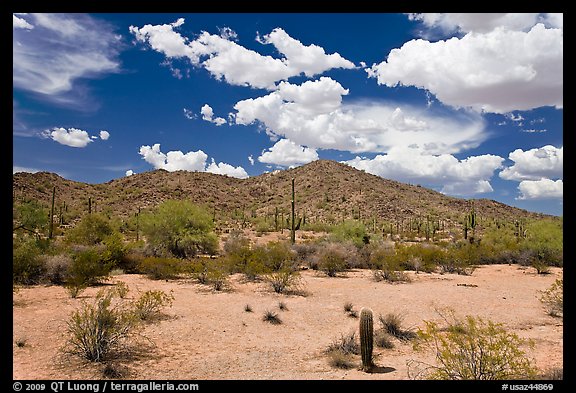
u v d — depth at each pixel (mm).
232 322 13438
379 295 18078
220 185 150000
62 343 10344
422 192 163375
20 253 18531
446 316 14508
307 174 162625
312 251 30688
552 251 30219
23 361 9125
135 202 109312
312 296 17750
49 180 108438
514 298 17672
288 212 127625
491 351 7379
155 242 28859
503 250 33094
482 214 137375
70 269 18688
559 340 11586
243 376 8969
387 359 10352
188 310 14625
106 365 9172
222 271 21250
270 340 11961
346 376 8969
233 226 84562
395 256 26500
